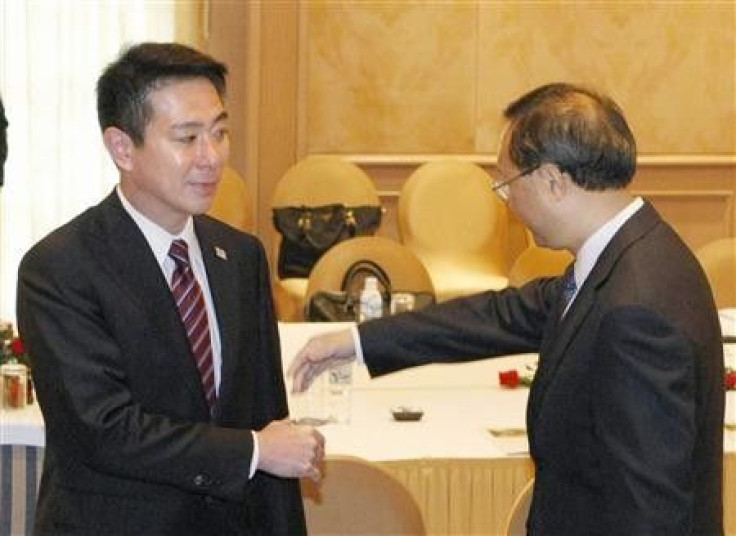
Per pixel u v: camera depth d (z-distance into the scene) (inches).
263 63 302.0
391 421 150.2
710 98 323.9
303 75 305.3
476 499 138.2
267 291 97.0
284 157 305.6
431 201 269.0
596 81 320.2
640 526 79.2
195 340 91.0
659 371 80.6
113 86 87.4
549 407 85.8
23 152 277.6
